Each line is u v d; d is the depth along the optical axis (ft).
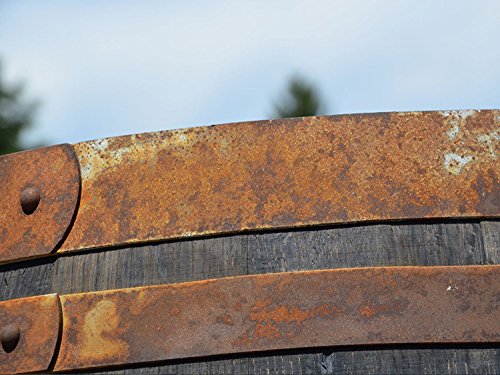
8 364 2.26
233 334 2.19
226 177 2.27
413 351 2.18
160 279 2.24
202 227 2.25
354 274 2.20
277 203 2.25
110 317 2.23
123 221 2.27
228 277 2.22
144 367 2.21
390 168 2.26
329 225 2.24
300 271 2.21
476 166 2.27
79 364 2.23
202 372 2.19
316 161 2.26
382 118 2.28
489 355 2.18
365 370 2.17
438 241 2.23
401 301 2.19
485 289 2.20
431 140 2.27
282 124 2.28
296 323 2.19
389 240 2.23
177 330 2.21
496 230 2.25
